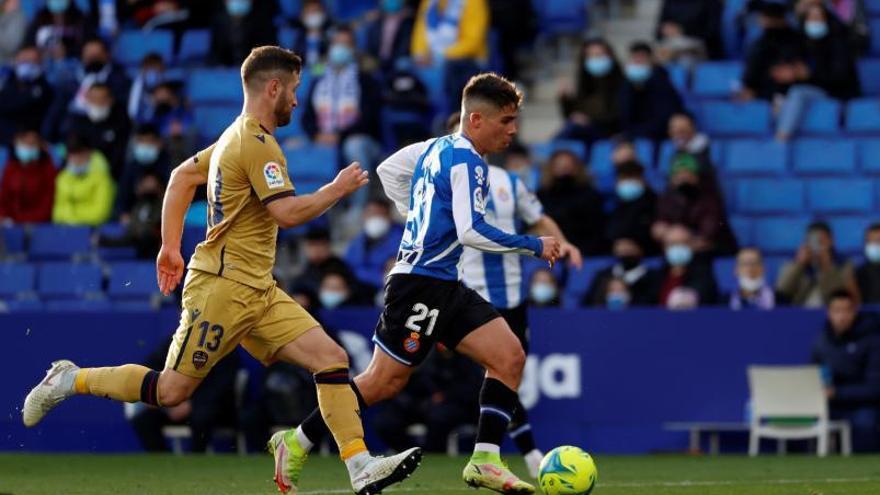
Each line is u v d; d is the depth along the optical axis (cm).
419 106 4853
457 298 2133
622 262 4122
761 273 4038
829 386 3725
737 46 5272
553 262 2091
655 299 4072
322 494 2459
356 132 4797
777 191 4747
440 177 2102
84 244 4678
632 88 4800
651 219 4381
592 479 2117
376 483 2002
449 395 3691
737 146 4853
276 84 2048
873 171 4806
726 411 3762
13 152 4822
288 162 4791
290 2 5600
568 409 3781
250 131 2020
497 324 2133
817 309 3778
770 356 3778
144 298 4484
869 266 4153
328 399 2048
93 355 3847
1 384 3862
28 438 3859
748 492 2452
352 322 3838
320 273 4072
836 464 3244
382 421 3709
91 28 5378
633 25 5416
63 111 5128
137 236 4538
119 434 3838
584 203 4384
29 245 4691
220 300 2031
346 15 5609
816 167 4822
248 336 2088
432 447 3706
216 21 5238
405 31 5159
